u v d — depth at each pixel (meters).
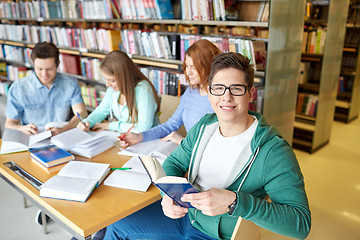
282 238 2.41
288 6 2.98
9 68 5.79
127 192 1.49
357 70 5.04
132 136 2.06
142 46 3.82
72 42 4.66
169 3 3.61
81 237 1.24
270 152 1.22
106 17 4.08
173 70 3.71
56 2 4.73
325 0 3.96
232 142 1.32
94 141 1.96
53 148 1.90
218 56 1.24
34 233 2.41
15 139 1.99
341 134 4.74
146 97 2.36
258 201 1.11
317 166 3.69
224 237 1.36
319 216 2.73
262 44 2.99
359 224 2.64
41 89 2.56
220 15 3.07
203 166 1.40
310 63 4.88
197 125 1.53
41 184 1.56
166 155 1.83
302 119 4.63
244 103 1.23
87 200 1.43
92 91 4.45
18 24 5.90
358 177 3.43
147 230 1.58
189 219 1.53
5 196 2.92
